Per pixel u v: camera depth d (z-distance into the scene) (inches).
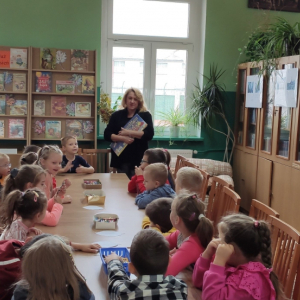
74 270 51.8
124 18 213.3
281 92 168.9
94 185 123.9
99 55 203.6
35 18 196.2
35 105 193.9
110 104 203.0
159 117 221.1
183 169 103.1
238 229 57.2
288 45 172.6
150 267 50.2
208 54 215.0
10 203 75.0
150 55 217.2
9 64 188.9
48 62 191.5
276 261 70.1
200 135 219.3
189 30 219.0
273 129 176.6
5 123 194.4
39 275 48.4
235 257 57.6
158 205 82.1
